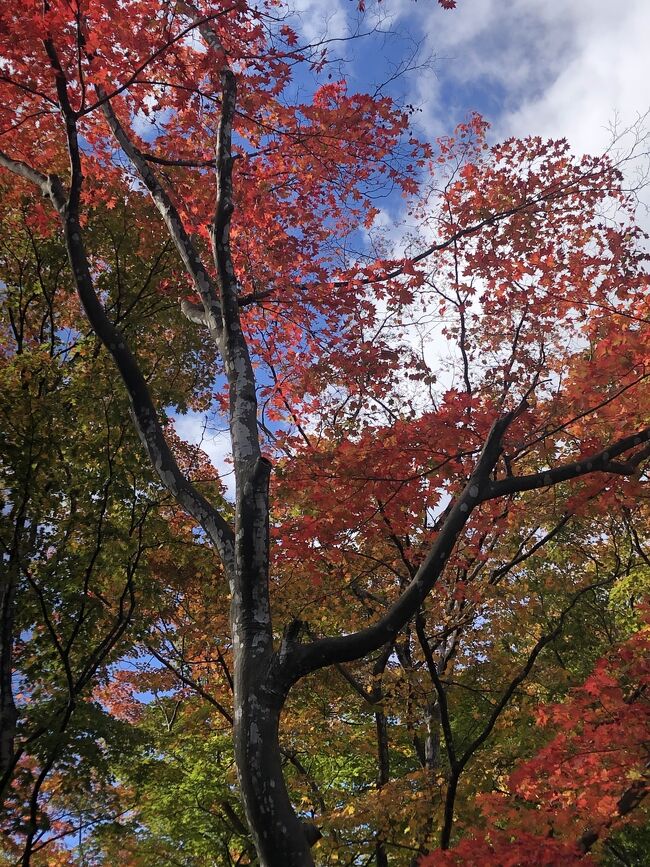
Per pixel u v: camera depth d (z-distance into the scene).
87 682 9.48
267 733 4.26
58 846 13.43
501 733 9.70
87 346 10.64
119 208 10.81
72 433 9.52
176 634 12.67
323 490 7.75
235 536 4.88
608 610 13.46
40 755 8.77
